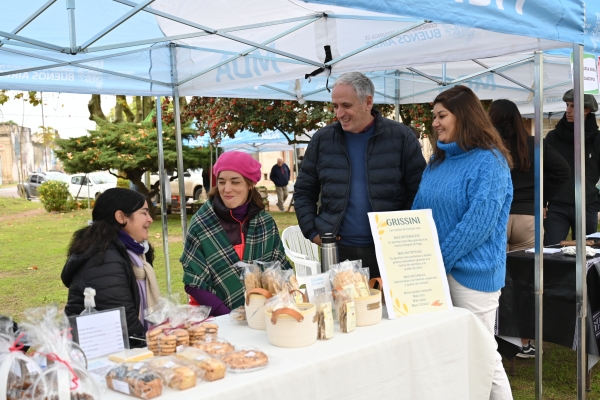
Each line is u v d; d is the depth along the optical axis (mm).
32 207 21781
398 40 3887
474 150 2639
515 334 3850
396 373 2156
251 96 5961
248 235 2818
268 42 3898
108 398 1657
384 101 7129
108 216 2527
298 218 3447
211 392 1642
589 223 5230
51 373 1505
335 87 3107
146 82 4762
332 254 2645
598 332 3680
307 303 2162
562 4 2338
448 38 3678
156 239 12094
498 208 2541
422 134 11094
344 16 3752
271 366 1834
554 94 7000
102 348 2006
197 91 4918
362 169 3207
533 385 3988
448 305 2486
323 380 1909
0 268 9156
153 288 2605
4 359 1526
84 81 4477
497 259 2664
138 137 14938
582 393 3041
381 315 2361
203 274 2744
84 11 3633
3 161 39656
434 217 2736
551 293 3691
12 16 3574
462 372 2428
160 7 3451
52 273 8719
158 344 1983
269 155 30750
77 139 15180
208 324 2102
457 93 2676
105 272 2334
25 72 4188
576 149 2902
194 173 18484
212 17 3652
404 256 2482
